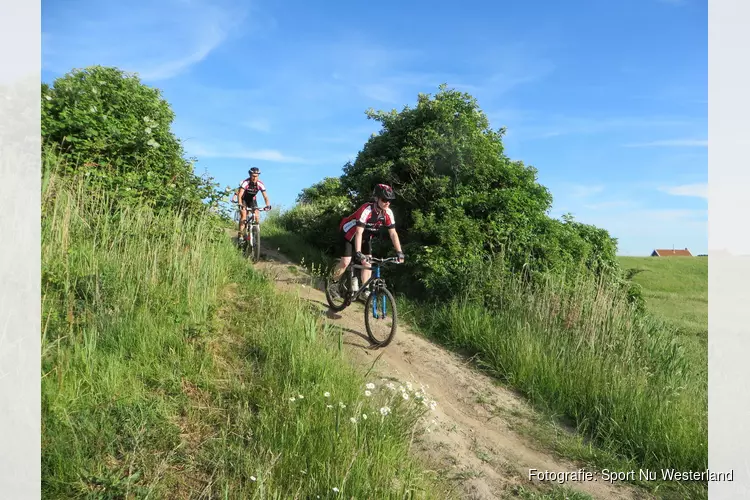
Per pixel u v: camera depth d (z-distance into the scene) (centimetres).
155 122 911
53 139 739
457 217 910
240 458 353
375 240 1045
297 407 415
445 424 505
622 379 575
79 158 725
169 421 383
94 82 899
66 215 570
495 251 888
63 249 545
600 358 624
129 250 616
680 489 437
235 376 473
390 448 389
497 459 461
